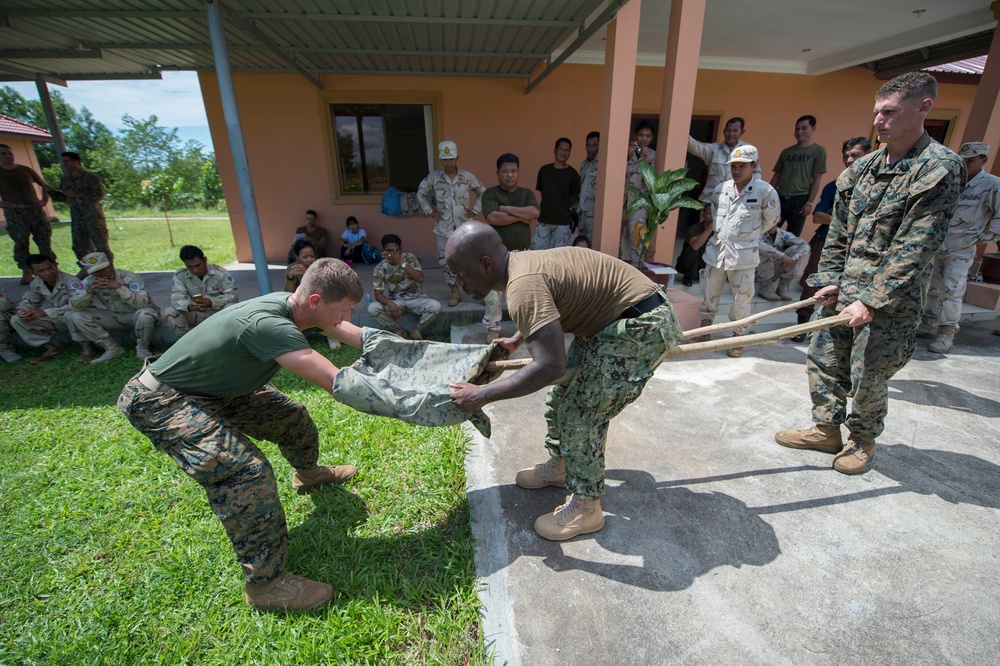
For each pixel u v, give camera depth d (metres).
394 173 8.23
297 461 2.55
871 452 2.73
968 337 4.93
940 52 7.21
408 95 7.69
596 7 4.74
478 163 8.14
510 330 4.73
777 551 2.20
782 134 8.54
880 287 2.32
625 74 4.33
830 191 4.90
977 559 2.15
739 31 6.66
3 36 5.51
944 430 3.18
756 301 5.47
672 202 4.43
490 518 2.42
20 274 8.02
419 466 2.82
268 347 1.85
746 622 1.86
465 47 6.26
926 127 9.20
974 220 4.19
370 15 4.84
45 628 1.95
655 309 1.93
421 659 1.79
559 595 1.98
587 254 1.95
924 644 1.77
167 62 6.90
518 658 1.73
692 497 2.55
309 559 2.22
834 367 2.79
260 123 7.59
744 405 3.51
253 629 1.92
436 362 2.14
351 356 4.54
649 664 1.71
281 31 5.52
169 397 1.91
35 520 2.52
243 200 4.36
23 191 6.48
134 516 2.54
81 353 4.93
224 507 1.87
